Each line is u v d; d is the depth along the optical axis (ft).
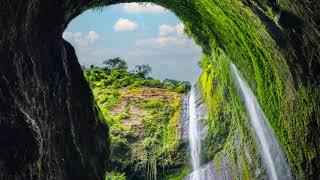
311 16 24.80
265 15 30.22
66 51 33.91
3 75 19.02
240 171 65.00
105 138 42.55
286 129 39.50
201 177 76.74
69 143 31.60
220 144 75.97
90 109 37.06
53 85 28.27
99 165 39.50
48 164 25.32
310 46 27.94
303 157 36.14
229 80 60.95
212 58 65.62
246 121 59.82
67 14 32.48
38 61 25.38
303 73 30.89
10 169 18.56
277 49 33.17
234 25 39.24
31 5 22.44
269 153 52.90
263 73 40.98
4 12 18.72
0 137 18.34
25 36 22.59
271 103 42.19
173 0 43.96
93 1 37.65
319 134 31.22
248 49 41.37
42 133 24.77
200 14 44.78
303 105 32.99
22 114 20.10
